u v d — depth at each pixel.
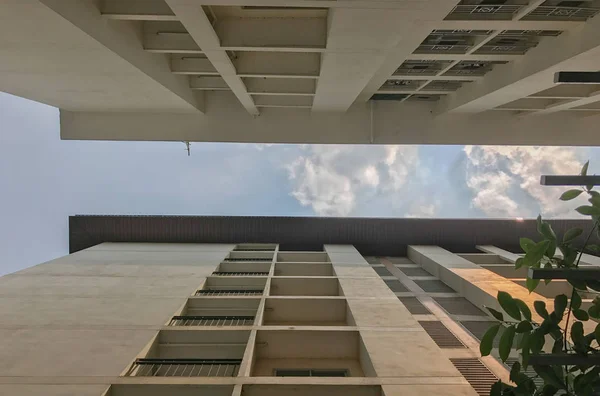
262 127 16.02
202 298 10.40
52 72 9.48
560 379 2.71
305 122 16.06
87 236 18.75
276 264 14.52
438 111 15.77
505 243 18.55
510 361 7.93
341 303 10.35
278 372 7.67
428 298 12.52
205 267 13.82
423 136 16.20
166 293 10.80
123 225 18.80
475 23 8.04
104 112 15.54
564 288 12.65
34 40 7.23
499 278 12.68
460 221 18.69
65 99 12.90
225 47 8.72
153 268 13.61
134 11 7.39
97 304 9.80
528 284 2.99
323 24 8.73
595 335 2.60
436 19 7.14
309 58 10.63
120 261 14.62
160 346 8.11
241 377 6.23
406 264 17.16
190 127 15.89
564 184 2.46
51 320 8.71
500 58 10.21
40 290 11.00
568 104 13.53
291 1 6.38
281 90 12.76
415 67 11.97
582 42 8.06
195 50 9.44
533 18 7.93
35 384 6.07
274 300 10.31
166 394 6.05
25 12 6.01
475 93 12.63
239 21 8.73
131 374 6.74
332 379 6.28
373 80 12.55
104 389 5.95
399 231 18.72
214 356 8.08
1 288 11.16
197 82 13.51
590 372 2.60
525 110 14.98
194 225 18.78
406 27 7.40
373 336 8.00
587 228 17.36
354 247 17.97
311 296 11.40
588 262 15.20
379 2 6.41
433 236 18.67
